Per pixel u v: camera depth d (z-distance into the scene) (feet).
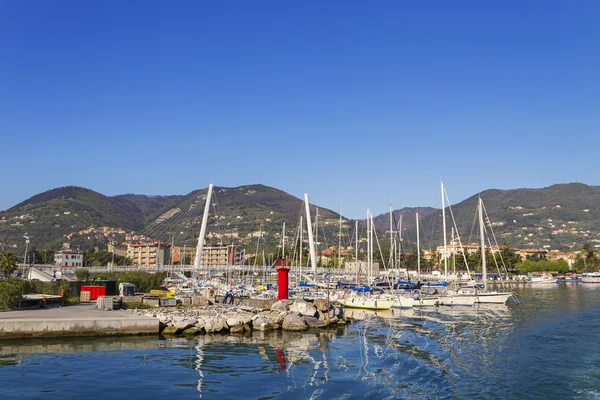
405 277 440.04
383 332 169.58
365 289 314.96
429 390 91.71
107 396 83.05
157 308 194.59
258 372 103.19
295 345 138.82
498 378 101.55
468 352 130.11
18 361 107.24
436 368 109.91
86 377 94.99
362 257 509.76
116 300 185.98
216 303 220.64
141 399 81.82
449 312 248.93
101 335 141.90
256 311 187.93
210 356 119.34
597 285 604.90
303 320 175.63
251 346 136.05
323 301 199.11
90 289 214.69
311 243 403.13
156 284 313.94
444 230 355.56
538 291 458.50
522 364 115.03
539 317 220.43
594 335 161.38
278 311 184.44
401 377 101.14
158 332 149.59
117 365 106.01
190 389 88.38
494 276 636.07
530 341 148.66
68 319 138.92
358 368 108.99
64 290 224.94
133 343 133.80
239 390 88.53
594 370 108.88
